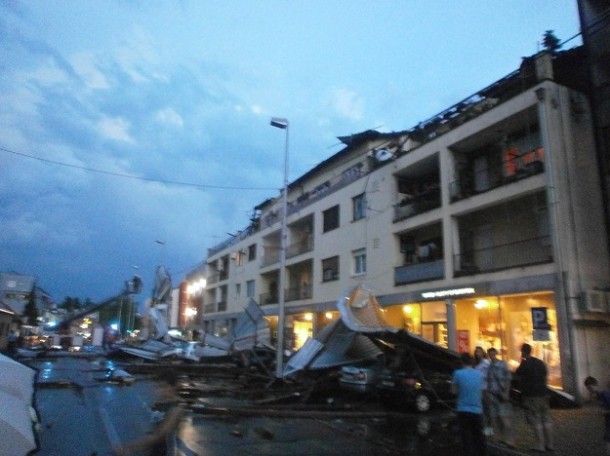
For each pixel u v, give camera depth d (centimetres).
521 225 1850
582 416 1199
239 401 1392
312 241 3284
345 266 2728
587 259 1548
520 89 1914
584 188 1616
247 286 4344
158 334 3278
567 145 1620
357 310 1600
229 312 4681
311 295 3073
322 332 1781
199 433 920
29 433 447
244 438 888
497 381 883
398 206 2342
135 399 1348
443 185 2044
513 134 1897
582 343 1449
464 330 1962
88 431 908
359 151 3089
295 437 910
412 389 1209
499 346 1794
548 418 824
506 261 1886
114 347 3359
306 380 1673
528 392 832
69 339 4453
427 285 2073
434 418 1134
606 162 1641
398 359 1305
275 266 3709
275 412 1139
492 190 1800
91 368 2269
